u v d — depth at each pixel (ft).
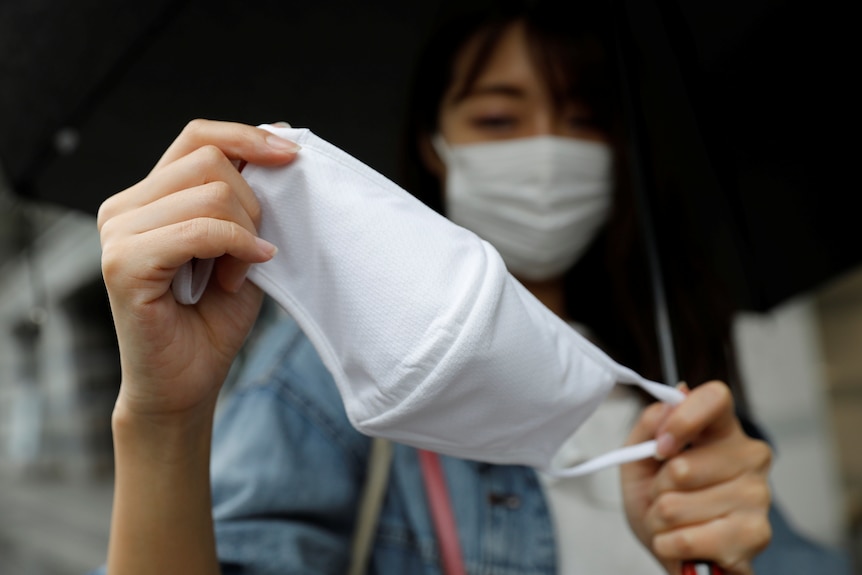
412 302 3.03
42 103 5.23
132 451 3.25
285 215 3.16
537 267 5.19
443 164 5.27
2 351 31.94
